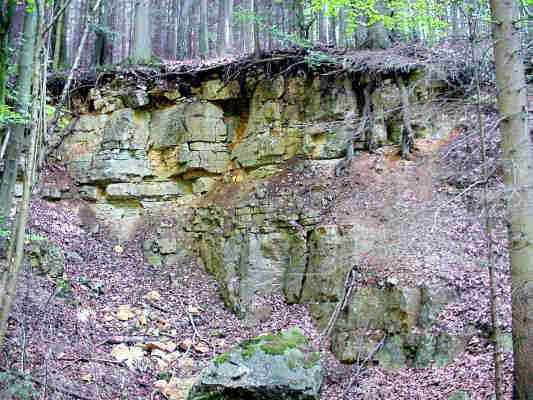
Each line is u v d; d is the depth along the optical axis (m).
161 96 16.30
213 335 11.52
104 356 9.59
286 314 11.77
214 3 28.53
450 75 11.14
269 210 13.45
